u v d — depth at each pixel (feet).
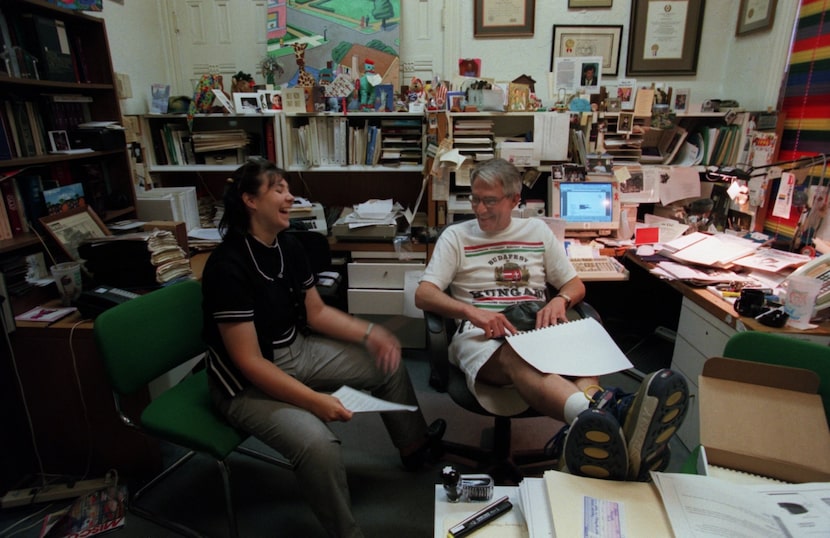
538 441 6.70
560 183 8.20
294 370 5.41
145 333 5.12
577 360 4.68
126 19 8.41
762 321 5.15
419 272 8.20
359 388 5.74
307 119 9.07
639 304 10.04
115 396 5.00
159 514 5.48
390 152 8.89
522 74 9.31
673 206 8.61
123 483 5.94
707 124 8.57
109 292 5.86
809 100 7.07
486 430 6.94
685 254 7.12
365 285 8.52
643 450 3.12
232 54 9.57
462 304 5.41
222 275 4.66
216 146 8.95
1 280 5.43
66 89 6.80
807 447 3.41
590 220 8.17
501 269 5.85
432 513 5.48
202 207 9.42
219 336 4.83
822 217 6.61
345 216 8.71
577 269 7.13
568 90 8.59
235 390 4.83
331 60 9.27
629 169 8.29
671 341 9.04
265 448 6.65
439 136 8.14
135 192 7.83
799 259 6.35
